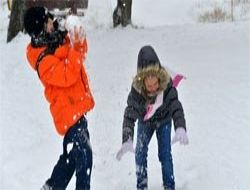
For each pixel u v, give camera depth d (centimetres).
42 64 537
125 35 1356
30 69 1142
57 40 544
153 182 610
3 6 2088
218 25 1370
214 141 680
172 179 568
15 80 1070
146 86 550
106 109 834
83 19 1739
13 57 1271
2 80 1080
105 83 958
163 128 569
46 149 726
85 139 555
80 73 550
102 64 1081
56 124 556
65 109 550
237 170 609
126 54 1150
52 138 759
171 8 2048
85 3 1609
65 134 555
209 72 945
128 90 912
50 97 553
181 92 862
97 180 627
